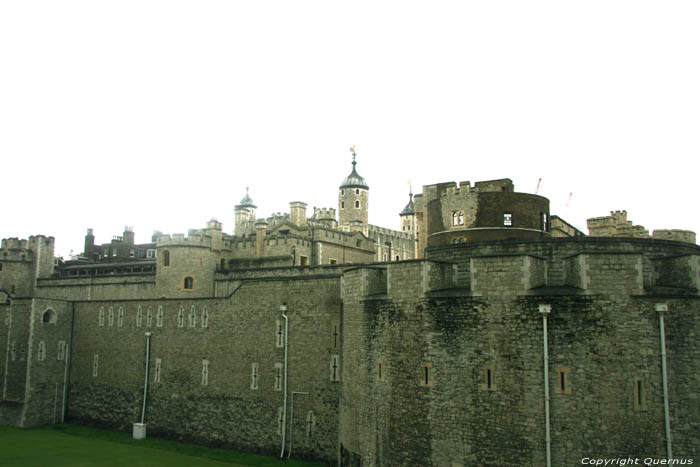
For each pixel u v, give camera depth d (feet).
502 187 175.11
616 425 87.86
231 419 161.17
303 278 151.53
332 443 141.08
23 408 190.90
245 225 343.46
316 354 146.51
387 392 106.73
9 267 262.06
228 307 166.20
